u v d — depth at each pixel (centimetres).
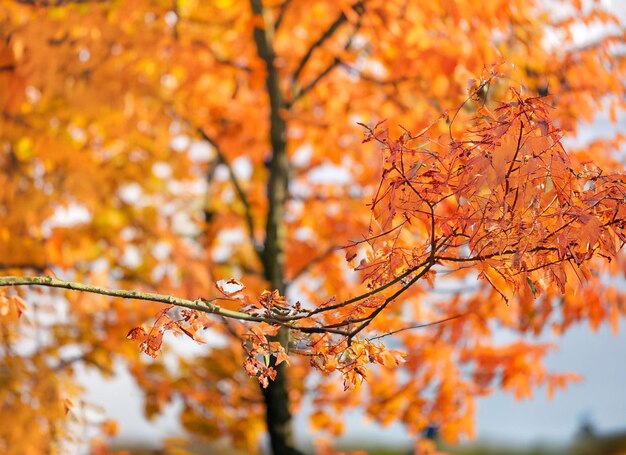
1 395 705
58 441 724
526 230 306
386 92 721
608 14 652
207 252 897
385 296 353
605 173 345
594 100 652
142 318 815
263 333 339
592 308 693
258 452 878
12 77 684
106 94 693
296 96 798
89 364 813
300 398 834
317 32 824
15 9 707
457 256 328
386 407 812
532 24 643
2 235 754
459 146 308
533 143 301
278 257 802
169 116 782
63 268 787
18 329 749
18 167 770
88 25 687
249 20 783
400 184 313
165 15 752
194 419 851
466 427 812
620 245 322
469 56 621
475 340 781
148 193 919
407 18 661
